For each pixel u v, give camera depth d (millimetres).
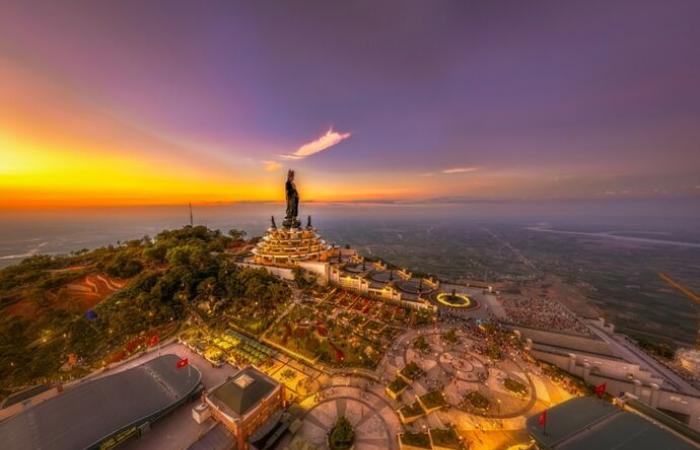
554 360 80062
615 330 166375
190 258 113000
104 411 48906
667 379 81250
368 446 50531
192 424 51469
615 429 44531
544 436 43875
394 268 152000
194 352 74375
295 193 150250
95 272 107625
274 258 133375
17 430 44688
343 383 65375
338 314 94438
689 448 41250
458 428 54000
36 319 82438
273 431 51375
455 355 75750
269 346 78688
